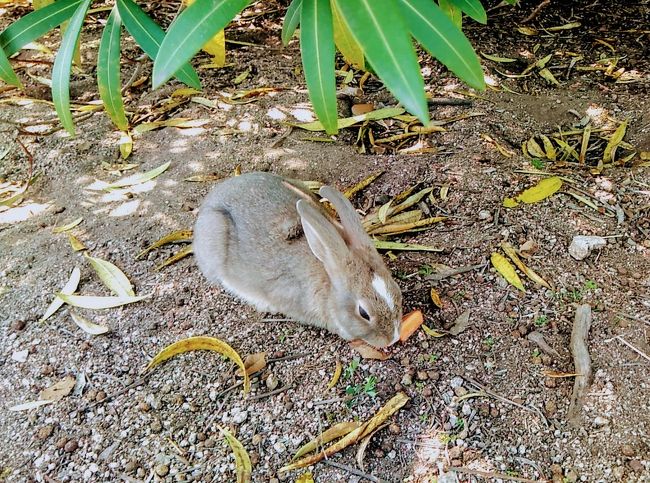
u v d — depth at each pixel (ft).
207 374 1.89
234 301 2.10
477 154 2.60
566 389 1.79
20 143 2.60
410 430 1.72
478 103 2.90
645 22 3.46
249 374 1.87
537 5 3.65
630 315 1.95
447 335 1.93
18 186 2.60
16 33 1.72
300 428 1.74
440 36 1.21
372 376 1.85
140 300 2.09
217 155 2.67
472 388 1.80
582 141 2.66
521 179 2.47
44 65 3.24
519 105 2.89
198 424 1.77
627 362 1.83
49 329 2.02
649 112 2.78
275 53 3.31
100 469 1.68
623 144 2.64
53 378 1.89
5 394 1.86
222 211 2.11
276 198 2.10
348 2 1.08
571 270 2.10
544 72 3.09
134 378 1.88
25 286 2.16
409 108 1.04
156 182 2.56
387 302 1.79
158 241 2.27
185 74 1.73
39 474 1.68
